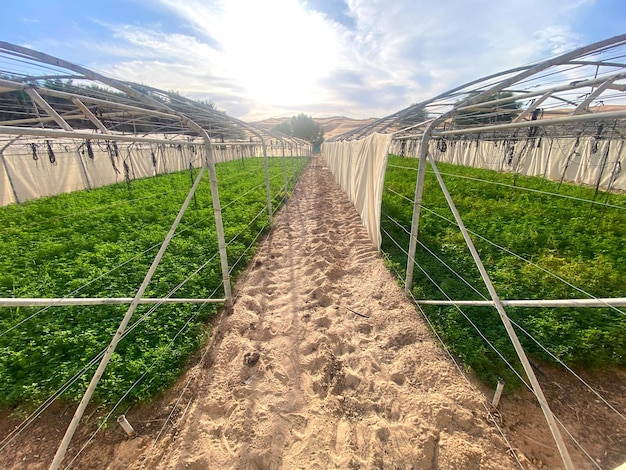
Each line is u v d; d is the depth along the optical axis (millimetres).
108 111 6750
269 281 5637
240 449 2592
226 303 4742
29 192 12492
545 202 9594
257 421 2850
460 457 2418
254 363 3598
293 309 4719
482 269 2773
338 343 3908
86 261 5836
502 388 2781
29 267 5605
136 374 3209
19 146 12664
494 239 6418
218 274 5477
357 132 12508
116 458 2537
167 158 22484
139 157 19516
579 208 8672
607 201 9734
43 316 4082
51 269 5520
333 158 21547
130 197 12023
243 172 18844
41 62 2904
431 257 5953
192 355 3715
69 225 8148
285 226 8945
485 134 16125
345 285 5434
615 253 5613
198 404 3041
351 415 2918
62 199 11727
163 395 3145
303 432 2764
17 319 3977
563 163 16031
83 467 2477
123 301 2645
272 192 13094
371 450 2559
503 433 2627
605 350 3330
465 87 5316
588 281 4566
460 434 2637
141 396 3020
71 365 3295
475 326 3756
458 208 9109
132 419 2893
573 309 3906
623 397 2977
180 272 5355
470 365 3328
